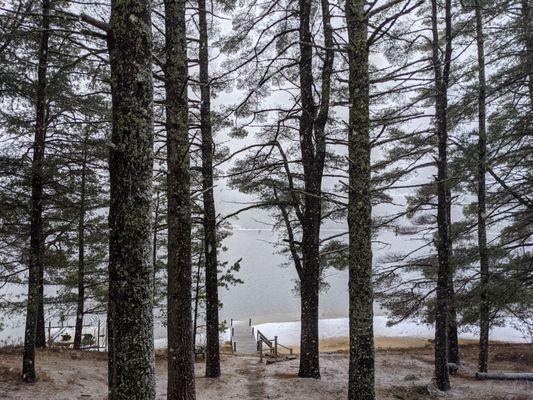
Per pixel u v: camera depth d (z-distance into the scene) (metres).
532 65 10.50
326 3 11.73
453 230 14.46
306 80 12.83
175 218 8.15
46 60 10.80
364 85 6.88
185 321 8.10
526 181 11.56
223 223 19.38
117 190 4.30
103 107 12.33
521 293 10.75
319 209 13.21
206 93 12.54
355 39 6.85
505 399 12.13
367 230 6.84
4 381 11.35
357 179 6.88
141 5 4.42
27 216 12.51
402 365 16.64
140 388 4.16
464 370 16.47
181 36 8.23
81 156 13.52
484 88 12.12
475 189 13.69
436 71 13.19
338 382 12.96
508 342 24.64
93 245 18.11
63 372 13.24
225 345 24.64
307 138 12.92
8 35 8.73
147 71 4.43
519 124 11.03
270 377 13.58
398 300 14.67
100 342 24.91
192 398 8.06
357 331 6.75
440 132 12.70
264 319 35.94
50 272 16.48
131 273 4.23
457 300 12.22
